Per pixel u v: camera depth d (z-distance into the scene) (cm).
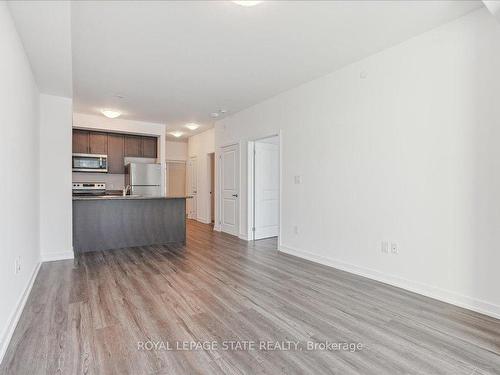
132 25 254
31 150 315
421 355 181
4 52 197
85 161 608
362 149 330
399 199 295
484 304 237
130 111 548
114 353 182
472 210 243
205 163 775
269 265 378
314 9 233
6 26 201
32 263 319
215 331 210
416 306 252
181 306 251
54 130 400
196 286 300
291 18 246
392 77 299
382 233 311
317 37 278
